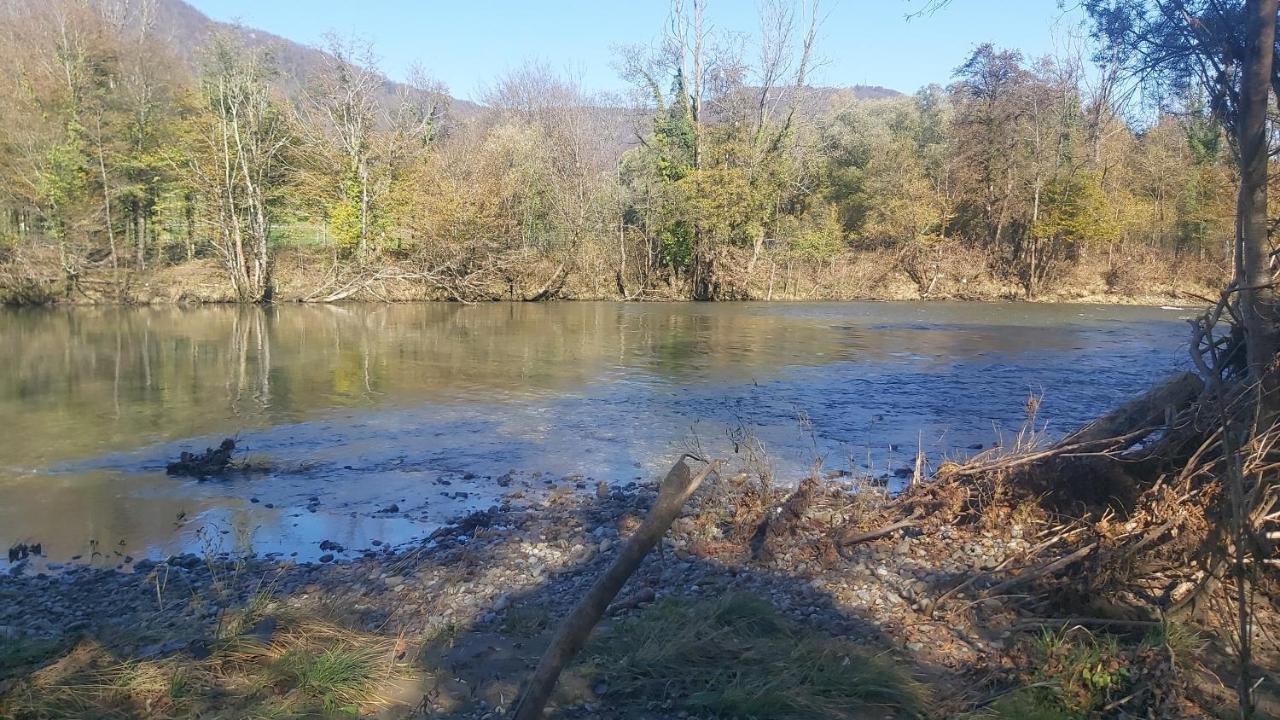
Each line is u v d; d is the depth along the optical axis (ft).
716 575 19.66
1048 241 145.07
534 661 15.61
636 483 28.96
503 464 31.91
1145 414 21.35
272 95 130.41
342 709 13.92
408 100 138.21
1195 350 20.68
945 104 208.54
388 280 127.44
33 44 122.11
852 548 20.90
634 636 16.03
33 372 54.54
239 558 22.02
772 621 16.79
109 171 118.52
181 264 131.44
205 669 15.46
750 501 24.47
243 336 77.61
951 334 81.92
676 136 140.77
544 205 141.49
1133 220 139.33
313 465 31.68
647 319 99.35
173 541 23.72
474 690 14.53
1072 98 141.08
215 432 37.14
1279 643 15.29
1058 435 35.91
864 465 31.24
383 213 128.47
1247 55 18.93
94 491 28.37
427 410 42.04
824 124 168.86
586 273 140.15
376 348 68.33
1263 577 16.55
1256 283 19.01
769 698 13.73
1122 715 13.20
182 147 123.13
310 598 19.22
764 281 141.90
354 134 127.24
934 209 149.28
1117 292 139.95
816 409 42.22
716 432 37.06
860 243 156.87
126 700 14.37
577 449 34.12
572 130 145.18
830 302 136.67
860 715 13.64
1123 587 16.87
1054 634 15.61
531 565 20.79
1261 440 16.93
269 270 129.29
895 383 50.57
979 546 20.20
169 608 18.74
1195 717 13.03
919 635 16.38
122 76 124.36
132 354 64.13
